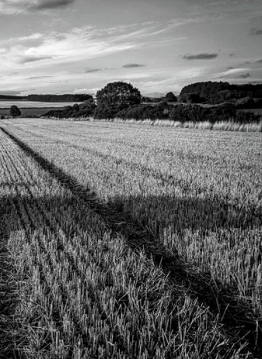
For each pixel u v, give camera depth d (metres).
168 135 26.64
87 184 10.02
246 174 10.62
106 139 24.67
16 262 4.86
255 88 73.75
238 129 30.59
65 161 14.39
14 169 12.71
